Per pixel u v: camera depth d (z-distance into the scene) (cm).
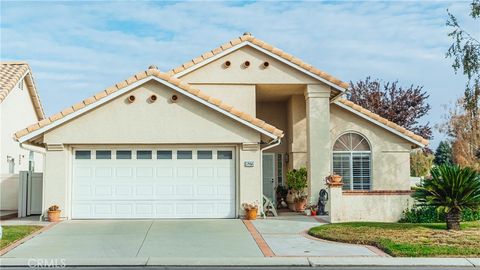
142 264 1154
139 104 1836
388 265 1152
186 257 1206
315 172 2081
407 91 3888
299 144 2269
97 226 1659
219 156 1870
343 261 1168
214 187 1859
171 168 1856
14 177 2323
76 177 1844
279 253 1250
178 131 1838
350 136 2305
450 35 1773
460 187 1502
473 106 1803
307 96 2116
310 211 2011
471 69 1742
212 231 1564
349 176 2286
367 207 1786
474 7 1750
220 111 1827
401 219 1784
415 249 1250
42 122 1798
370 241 1365
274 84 2097
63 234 1512
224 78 2084
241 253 1251
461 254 1225
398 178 2294
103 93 1808
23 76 2802
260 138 1858
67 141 1816
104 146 1847
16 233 1495
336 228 1549
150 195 1847
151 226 1659
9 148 2653
